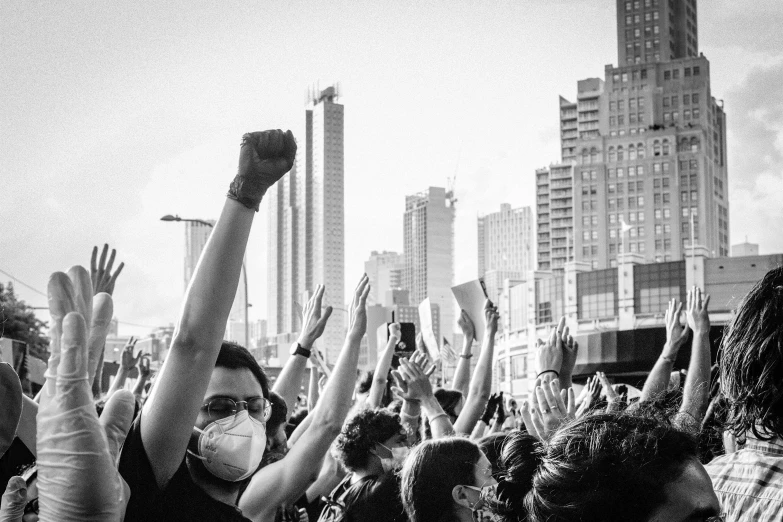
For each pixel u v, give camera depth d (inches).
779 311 99.6
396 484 186.1
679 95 7027.6
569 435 92.6
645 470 85.2
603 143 6870.1
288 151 111.0
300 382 213.3
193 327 108.4
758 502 100.0
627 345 1030.4
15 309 1423.5
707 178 6855.3
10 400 100.8
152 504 107.6
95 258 171.2
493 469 138.5
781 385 99.0
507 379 4111.7
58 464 87.5
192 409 108.4
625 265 3444.9
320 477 227.3
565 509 88.0
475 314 338.0
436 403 213.0
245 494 156.8
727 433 120.6
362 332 171.2
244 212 110.5
